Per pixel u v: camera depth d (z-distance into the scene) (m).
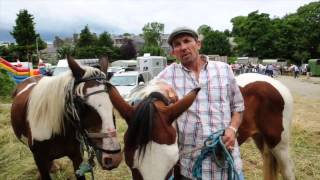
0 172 5.30
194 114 2.47
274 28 67.81
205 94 2.46
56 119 3.56
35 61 54.06
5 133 7.28
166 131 2.09
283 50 65.25
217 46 77.19
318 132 7.49
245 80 3.82
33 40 57.56
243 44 71.38
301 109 11.52
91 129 3.16
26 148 6.25
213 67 2.52
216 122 2.45
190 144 2.50
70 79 3.47
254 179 4.89
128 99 2.69
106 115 3.10
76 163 3.92
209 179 2.42
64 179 4.93
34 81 4.84
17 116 4.16
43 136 3.67
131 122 2.10
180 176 2.61
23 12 57.41
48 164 3.91
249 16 71.56
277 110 3.73
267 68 35.41
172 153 2.06
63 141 3.72
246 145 6.50
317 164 5.39
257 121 3.73
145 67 25.75
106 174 5.13
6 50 54.56
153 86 2.47
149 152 2.02
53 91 3.54
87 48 54.72
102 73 3.40
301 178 4.93
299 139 6.88
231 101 2.59
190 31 2.46
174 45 2.54
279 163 3.86
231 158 2.34
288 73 42.94
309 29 60.72
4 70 16.86
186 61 2.51
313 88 21.44
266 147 3.87
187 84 2.52
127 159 2.09
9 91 15.38
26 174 5.12
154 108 2.14
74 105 3.30
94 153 3.29
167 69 2.64
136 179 2.06
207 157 2.41
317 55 61.41
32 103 3.76
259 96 3.69
